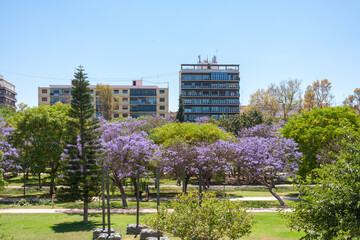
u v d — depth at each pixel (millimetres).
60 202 35281
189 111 110062
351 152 12414
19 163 39125
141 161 33250
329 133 36625
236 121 73938
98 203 34750
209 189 46219
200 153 36875
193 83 111500
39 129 41000
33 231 21891
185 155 36875
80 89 27859
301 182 13617
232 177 60594
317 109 42156
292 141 33906
